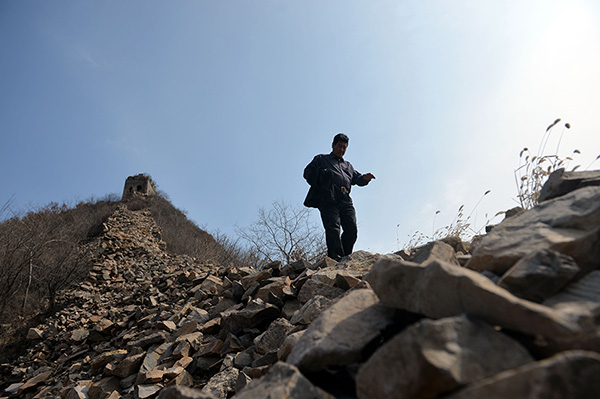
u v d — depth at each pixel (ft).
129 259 45.24
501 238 5.62
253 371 8.42
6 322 27.86
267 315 12.15
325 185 15.39
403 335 3.48
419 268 4.63
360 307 5.71
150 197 118.62
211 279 20.18
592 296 3.84
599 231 4.59
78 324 23.80
